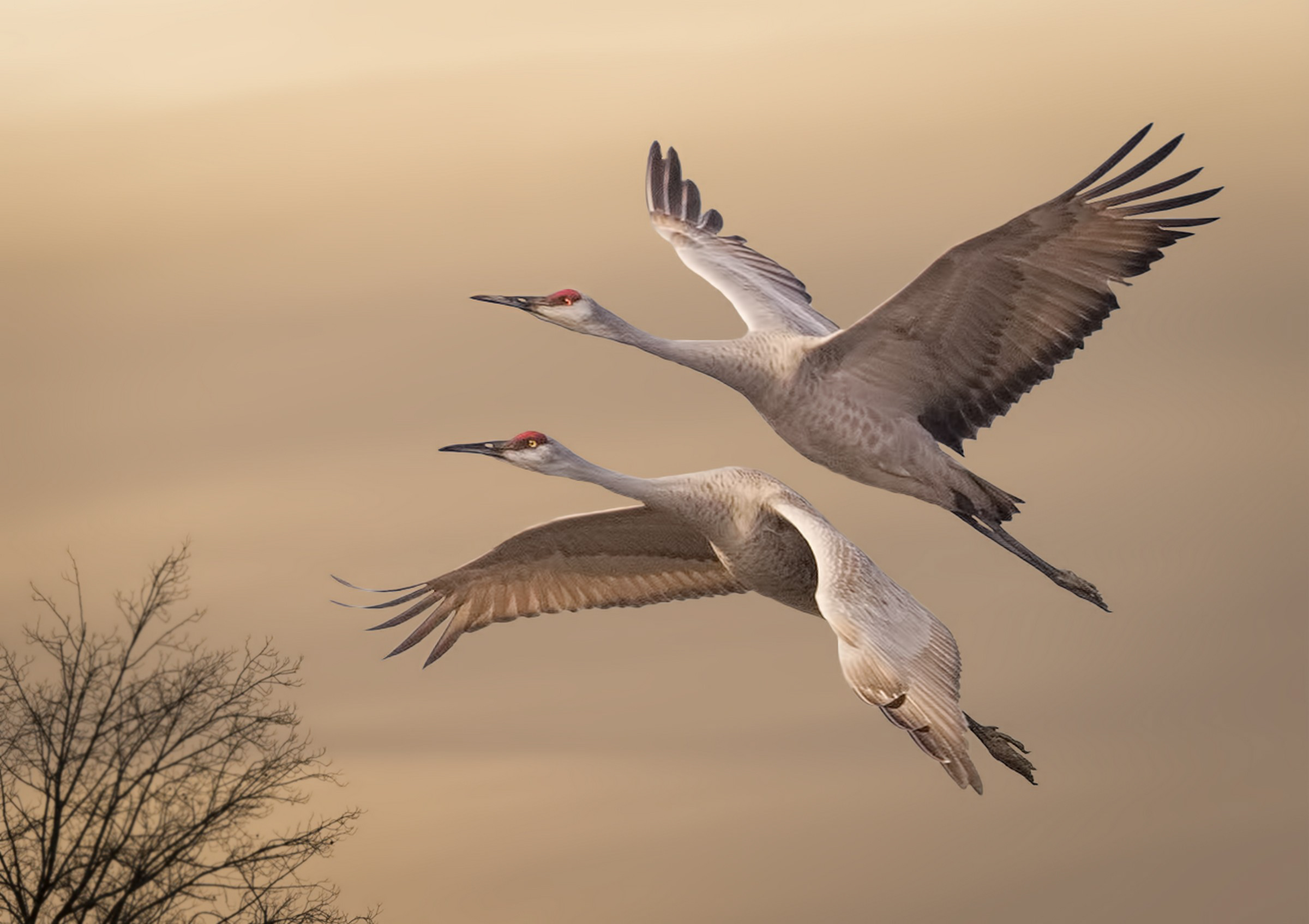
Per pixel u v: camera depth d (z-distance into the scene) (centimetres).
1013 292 1422
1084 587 1523
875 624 1214
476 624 1596
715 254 1828
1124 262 1388
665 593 1587
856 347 1483
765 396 1520
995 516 1538
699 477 1460
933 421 1514
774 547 1441
